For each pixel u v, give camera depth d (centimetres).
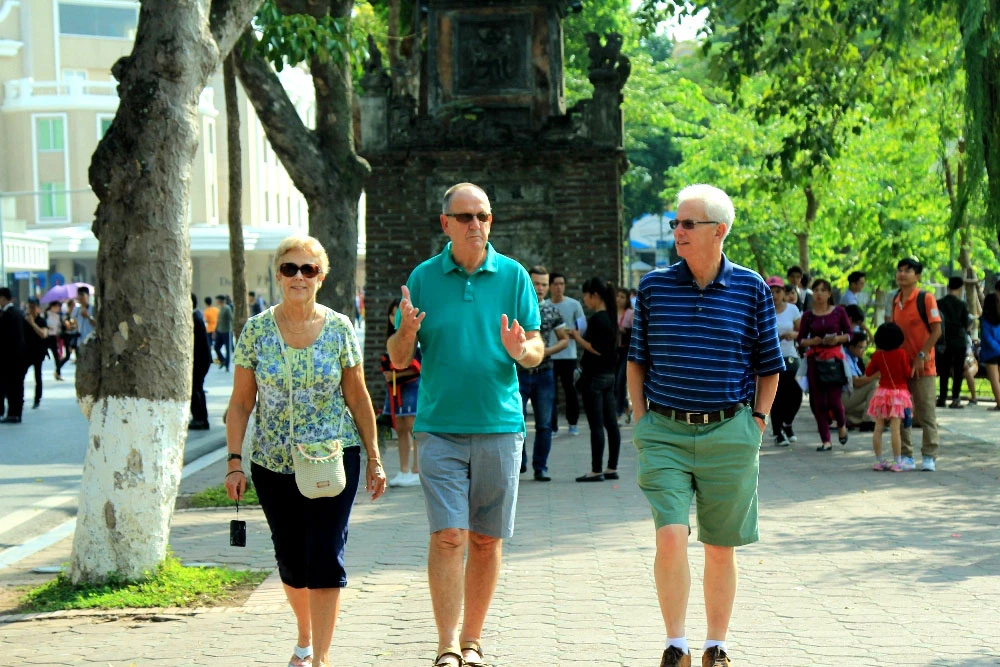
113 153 1505
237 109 2723
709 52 4022
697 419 1064
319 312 1115
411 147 3722
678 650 1035
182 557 1697
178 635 1293
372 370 3750
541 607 1348
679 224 1064
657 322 1080
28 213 13038
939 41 3562
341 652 1198
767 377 1085
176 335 1520
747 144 5947
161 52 1505
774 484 2262
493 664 1134
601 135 3697
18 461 2984
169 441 1520
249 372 1108
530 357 1109
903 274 2439
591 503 2098
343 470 1084
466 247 1138
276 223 14525
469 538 1158
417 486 2342
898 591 1385
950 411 3756
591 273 3709
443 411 1125
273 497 1101
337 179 2594
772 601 1348
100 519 1501
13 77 13488
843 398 3262
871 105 4362
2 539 1980
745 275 1081
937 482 2247
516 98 3753
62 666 1186
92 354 1514
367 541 1786
